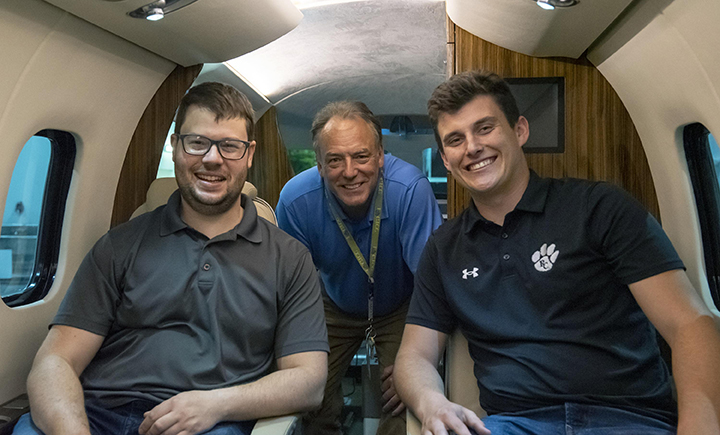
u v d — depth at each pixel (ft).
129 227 7.06
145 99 9.85
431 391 6.15
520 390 6.10
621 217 5.99
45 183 8.48
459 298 6.66
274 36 9.37
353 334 10.66
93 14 7.11
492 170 6.42
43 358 6.26
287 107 16.07
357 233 9.28
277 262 6.90
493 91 6.44
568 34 8.38
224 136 6.55
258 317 6.65
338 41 12.46
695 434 4.75
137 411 6.22
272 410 6.06
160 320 6.61
